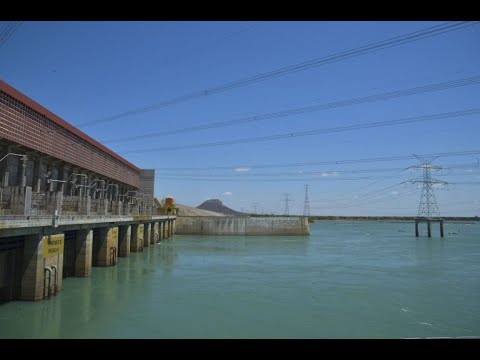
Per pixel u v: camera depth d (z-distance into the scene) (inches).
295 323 852.0
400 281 1362.0
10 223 720.3
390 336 775.1
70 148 1478.8
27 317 814.5
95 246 1528.1
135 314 882.1
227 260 1887.3
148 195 2928.2
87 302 965.8
